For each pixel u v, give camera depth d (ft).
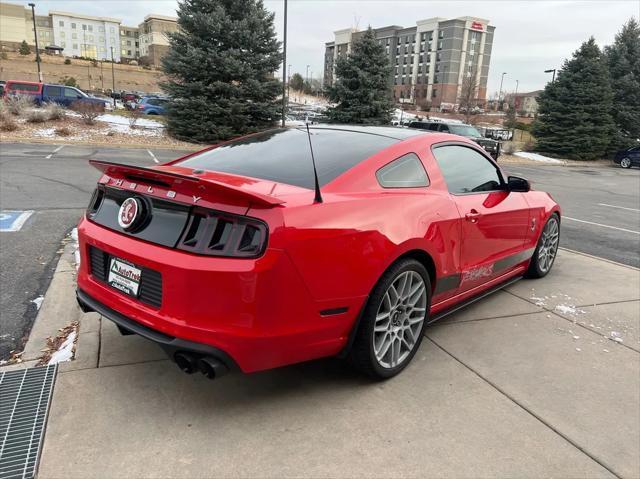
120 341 10.62
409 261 9.46
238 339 7.39
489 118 213.05
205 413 8.39
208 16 58.13
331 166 9.34
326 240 7.87
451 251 10.75
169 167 10.00
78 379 9.17
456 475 7.30
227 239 7.40
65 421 7.99
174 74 61.67
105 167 9.04
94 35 421.59
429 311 10.52
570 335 12.25
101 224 9.07
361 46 76.64
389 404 8.93
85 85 262.06
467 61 364.79
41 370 9.45
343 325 8.55
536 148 98.17
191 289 7.38
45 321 11.51
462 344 11.48
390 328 9.58
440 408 8.91
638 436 8.44
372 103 75.72
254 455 7.47
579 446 8.09
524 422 8.64
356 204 8.62
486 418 8.69
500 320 12.97
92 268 9.32
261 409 8.59
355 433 8.09
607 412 9.08
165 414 8.31
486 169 13.00
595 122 93.81
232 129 61.93
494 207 12.48
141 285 8.09
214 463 7.27
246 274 7.23
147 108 102.01
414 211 9.62
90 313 11.85
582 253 20.88
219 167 9.75
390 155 10.01
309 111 140.77
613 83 98.53
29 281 13.89
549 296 14.97
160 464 7.19
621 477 7.45
